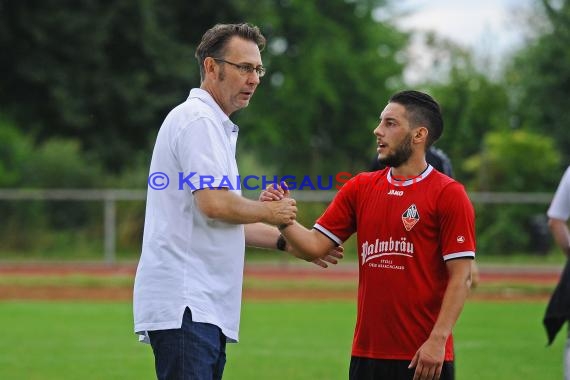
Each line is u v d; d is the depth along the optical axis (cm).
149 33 4934
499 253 4222
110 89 4838
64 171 4447
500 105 5484
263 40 914
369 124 6950
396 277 871
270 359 1753
